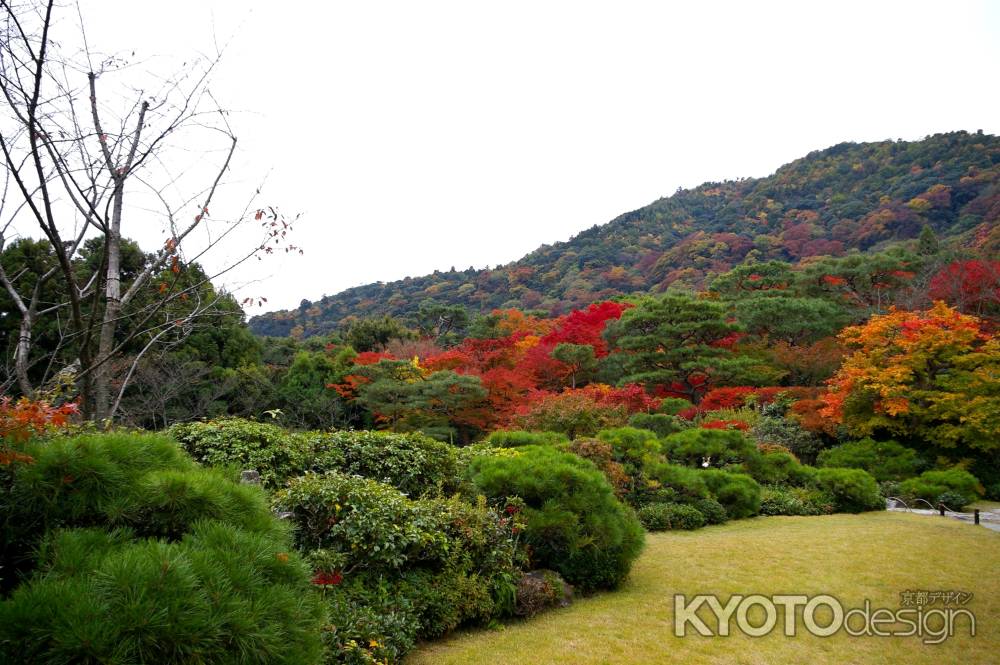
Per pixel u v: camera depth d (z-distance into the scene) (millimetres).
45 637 2135
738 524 11477
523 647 4910
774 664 4617
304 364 30562
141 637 2223
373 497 5473
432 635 5055
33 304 4086
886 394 18953
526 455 8586
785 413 22812
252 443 7840
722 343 28172
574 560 6590
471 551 5777
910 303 29281
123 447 3258
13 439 2918
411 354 35781
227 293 4637
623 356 28844
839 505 14000
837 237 72188
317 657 2844
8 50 3375
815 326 28375
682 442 15008
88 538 2715
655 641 5082
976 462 18250
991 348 19094
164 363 18062
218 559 2717
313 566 4594
